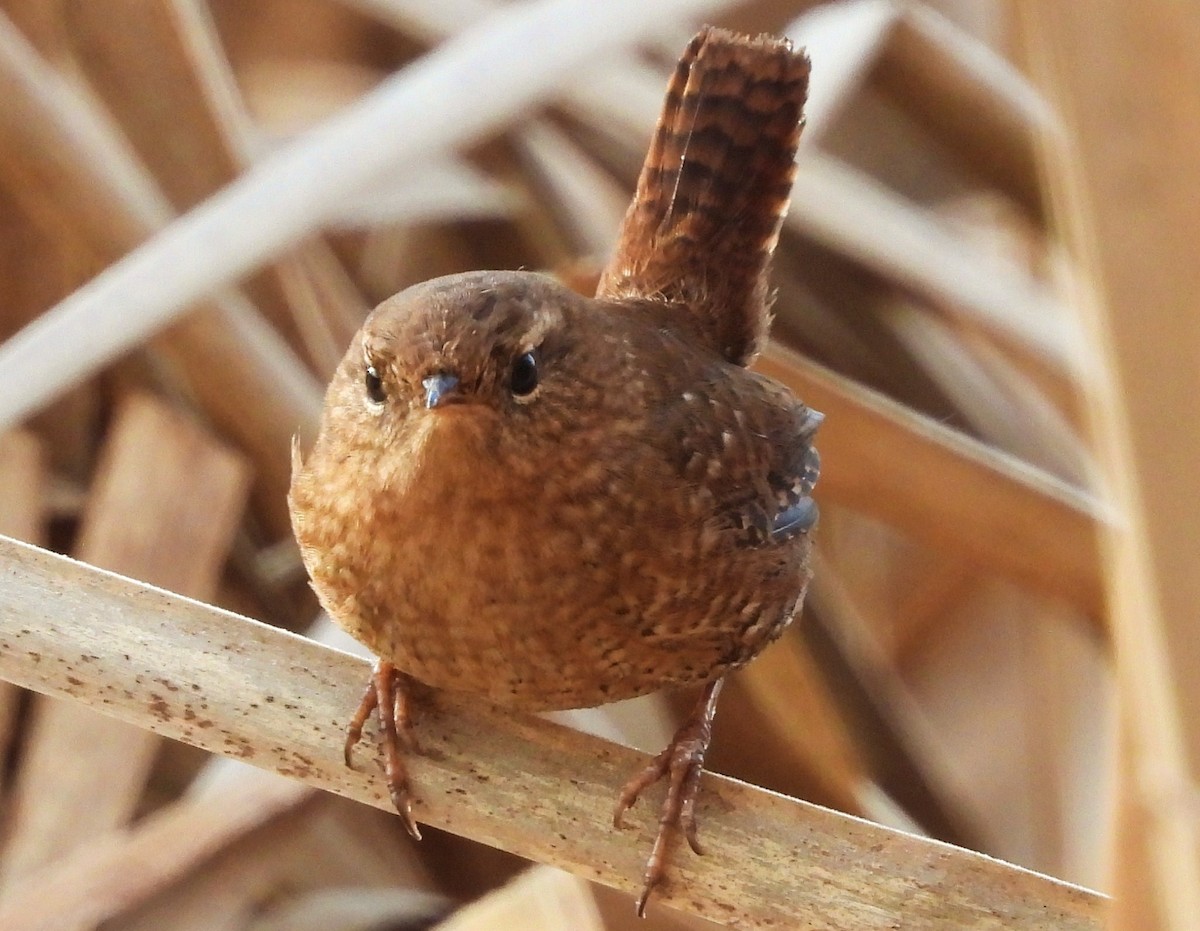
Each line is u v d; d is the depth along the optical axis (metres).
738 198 2.15
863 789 2.17
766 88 2.15
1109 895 2.06
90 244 2.17
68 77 2.18
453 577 2.11
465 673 2.12
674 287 2.15
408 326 2.11
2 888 2.15
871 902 2.10
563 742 2.11
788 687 2.17
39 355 2.14
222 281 2.15
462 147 2.17
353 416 2.11
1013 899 2.10
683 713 2.17
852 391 2.17
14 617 2.10
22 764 2.15
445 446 2.10
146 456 2.17
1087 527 2.17
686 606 2.12
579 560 2.11
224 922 2.14
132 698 2.11
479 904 2.14
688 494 2.12
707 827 2.11
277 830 2.15
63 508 2.18
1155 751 2.04
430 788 2.11
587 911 2.14
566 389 2.11
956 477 2.17
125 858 2.14
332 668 2.11
